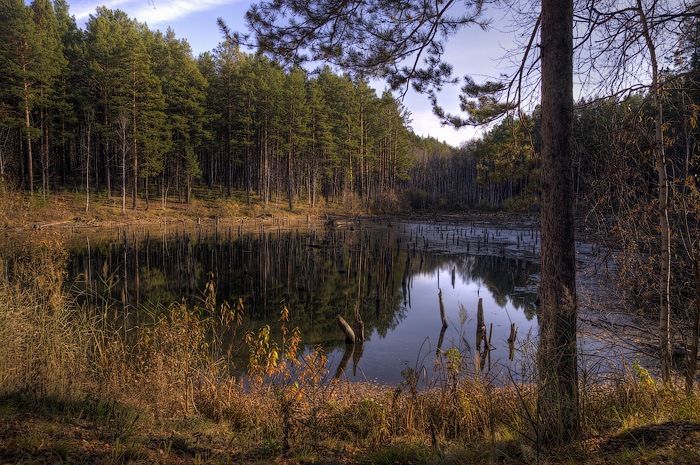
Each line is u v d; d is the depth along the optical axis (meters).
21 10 42.97
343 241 39.84
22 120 42.03
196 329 7.36
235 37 6.38
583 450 3.98
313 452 4.70
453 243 39.62
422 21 6.29
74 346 6.30
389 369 11.10
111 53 50.75
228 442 4.89
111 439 4.09
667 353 6.11
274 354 7.05
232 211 56.50
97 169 55.91
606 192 6.11
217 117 60.47
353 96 65.62
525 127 6.26
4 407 4.29
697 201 5.85
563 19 4.76
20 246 11.27
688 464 3.35
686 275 6.09
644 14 5.62
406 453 4.49
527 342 5.14
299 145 63.75
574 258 4.78
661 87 5.66
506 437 4.72
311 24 6.24
